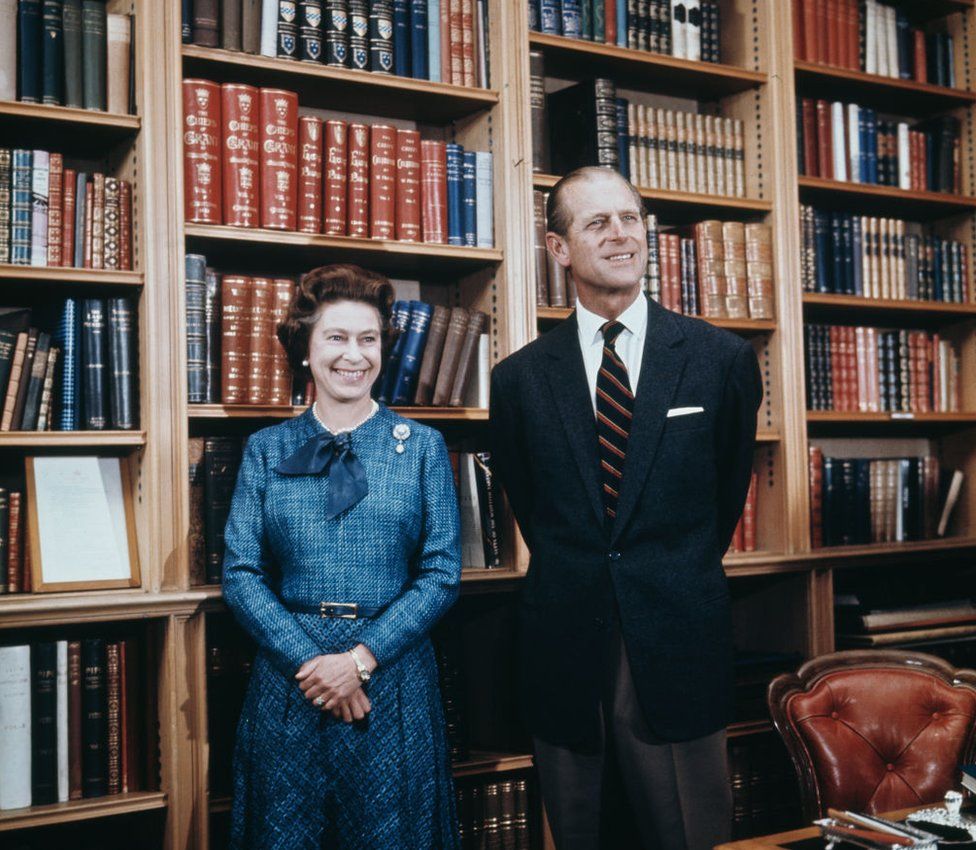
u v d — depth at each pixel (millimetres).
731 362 2467
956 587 3695
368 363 2322
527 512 2686
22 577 2520
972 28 3898
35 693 2463
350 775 2195
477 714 3066
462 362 2918
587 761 2430
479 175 3004
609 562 2379
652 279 3170
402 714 2242
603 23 3207
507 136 2980
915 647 3406
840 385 3545
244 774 2275
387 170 2844
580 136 3152
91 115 2537
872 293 3621
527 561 2932
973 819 1652
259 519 2332
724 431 2512
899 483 3658
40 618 2371
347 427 2371
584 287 2506
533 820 2982
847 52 3617
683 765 2391
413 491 2338
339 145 2787
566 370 2498
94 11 2576
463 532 2943
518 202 2973
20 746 2434
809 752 2273
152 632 2582
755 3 3477
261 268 3027
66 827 2764
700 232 3279
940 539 3725
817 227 3523
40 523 2533
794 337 3371
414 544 2373
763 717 3230
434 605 2268
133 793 2535
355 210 2807
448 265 3059
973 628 3465
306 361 2480
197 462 2654
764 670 3248
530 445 2518
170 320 2564
